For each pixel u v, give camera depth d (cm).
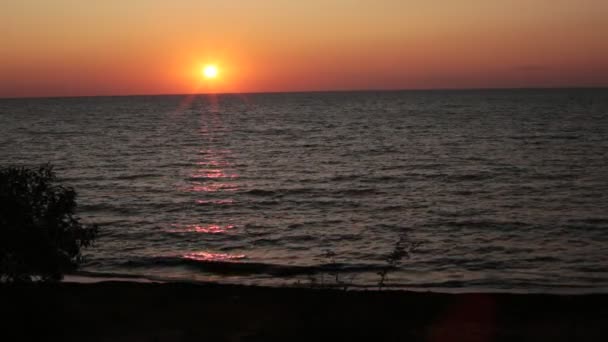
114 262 1756
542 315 1190
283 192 2994
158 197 2869
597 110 10644
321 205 2664
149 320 1123
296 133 6750
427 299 1272
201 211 2544
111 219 2372
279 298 1263
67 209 1178
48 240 1121
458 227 2208
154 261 1767
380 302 1245
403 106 14588
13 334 1021
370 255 1845
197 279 1584
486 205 2600
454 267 1709
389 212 2492
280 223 2311
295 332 1045
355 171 3688
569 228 2167
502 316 1182
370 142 5509
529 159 4062
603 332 1088
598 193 2833
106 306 1194
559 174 3400
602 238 2025
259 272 1666
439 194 2884
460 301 1265
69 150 5056
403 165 3909
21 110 14862
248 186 3186
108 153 4844
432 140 5572
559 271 1662
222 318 1138
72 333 1048
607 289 1495
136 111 13975
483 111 11094
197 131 7275
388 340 1020
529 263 1742
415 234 2114
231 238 2078
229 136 6475
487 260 1775
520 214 2409
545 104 13950
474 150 4678
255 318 1138
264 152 4869
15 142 5781
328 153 4703
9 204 1091
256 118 10225
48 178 1182
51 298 1199
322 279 1465
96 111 14038
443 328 1101
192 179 3447
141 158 4500
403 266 1717
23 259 1111
